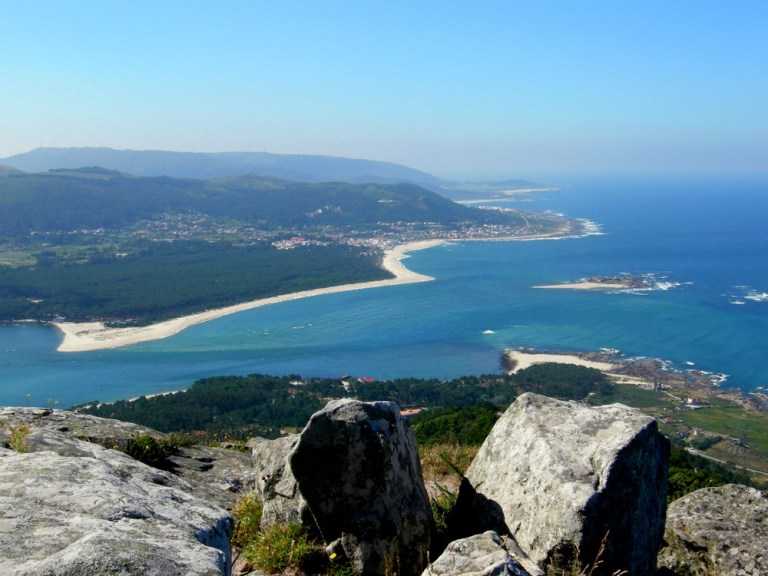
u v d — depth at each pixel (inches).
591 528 280.5
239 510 357.4
